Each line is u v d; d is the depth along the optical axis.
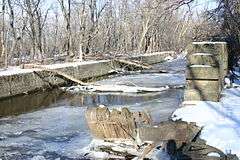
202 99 12.05
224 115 10.17
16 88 26.78
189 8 13.33
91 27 51.25
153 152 9.32
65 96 27.06
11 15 42.66
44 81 30.16
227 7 16.55
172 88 27.94
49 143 13.86
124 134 11.41
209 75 11.92
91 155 11.48
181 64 55.31
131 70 46.19
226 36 17.78
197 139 8.34
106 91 28.36
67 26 48.75
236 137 8.33
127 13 65.75
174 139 8.65
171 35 63.03
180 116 10.30
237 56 19.20
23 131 16.16
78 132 15.39
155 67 49.75
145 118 11.98
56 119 18.53
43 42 60.28
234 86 14.98
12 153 12.83
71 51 48.81
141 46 61.12
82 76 36.12
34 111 21.14
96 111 11.65
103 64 41.09
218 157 7.60
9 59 40.31
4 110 21.88
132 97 24.98
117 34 65.62
